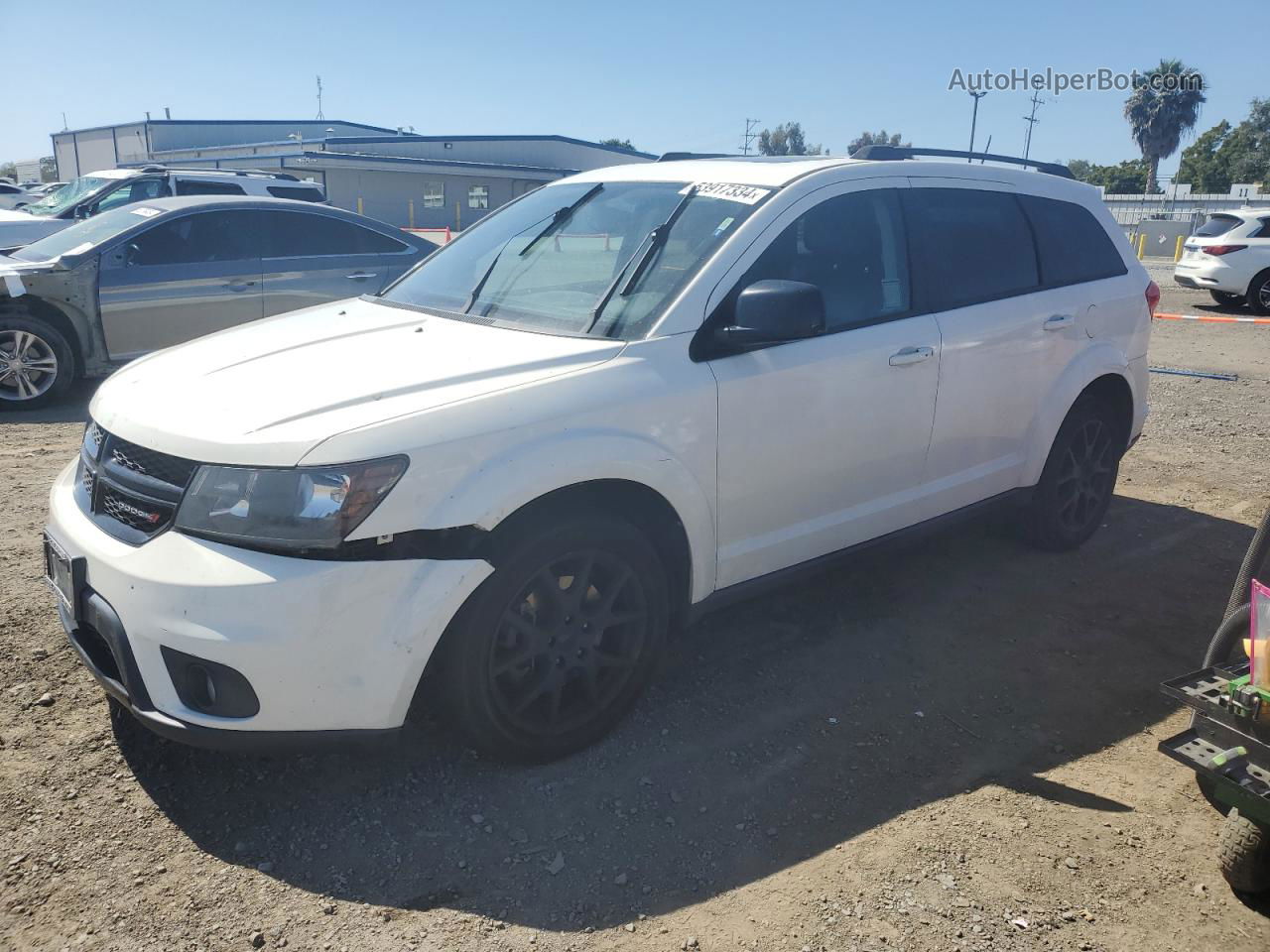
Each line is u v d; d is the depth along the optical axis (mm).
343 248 8914
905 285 3986
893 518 4031
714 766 3166
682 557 3357
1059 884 2656
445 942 2404
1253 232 15836
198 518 2625
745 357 3371
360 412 2730
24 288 7480
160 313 8070
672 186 3918
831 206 3787
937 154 4551
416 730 3285
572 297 3527
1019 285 4473
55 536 3012
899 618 4293
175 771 3027
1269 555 2832
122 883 2564
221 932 2418
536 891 2588
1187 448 7309
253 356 3260
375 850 2721
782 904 2555
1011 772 3191
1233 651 2775
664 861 2713
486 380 2943
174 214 8141
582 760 3170
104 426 3025
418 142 41375
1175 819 2957
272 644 2525
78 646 2936
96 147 50812
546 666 3027
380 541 2611
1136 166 77812
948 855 2758
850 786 3080
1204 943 2463
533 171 42625
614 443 2990
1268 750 2355
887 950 2402
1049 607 4441
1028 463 4613
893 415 3857
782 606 4387
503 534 2848
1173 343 12789
